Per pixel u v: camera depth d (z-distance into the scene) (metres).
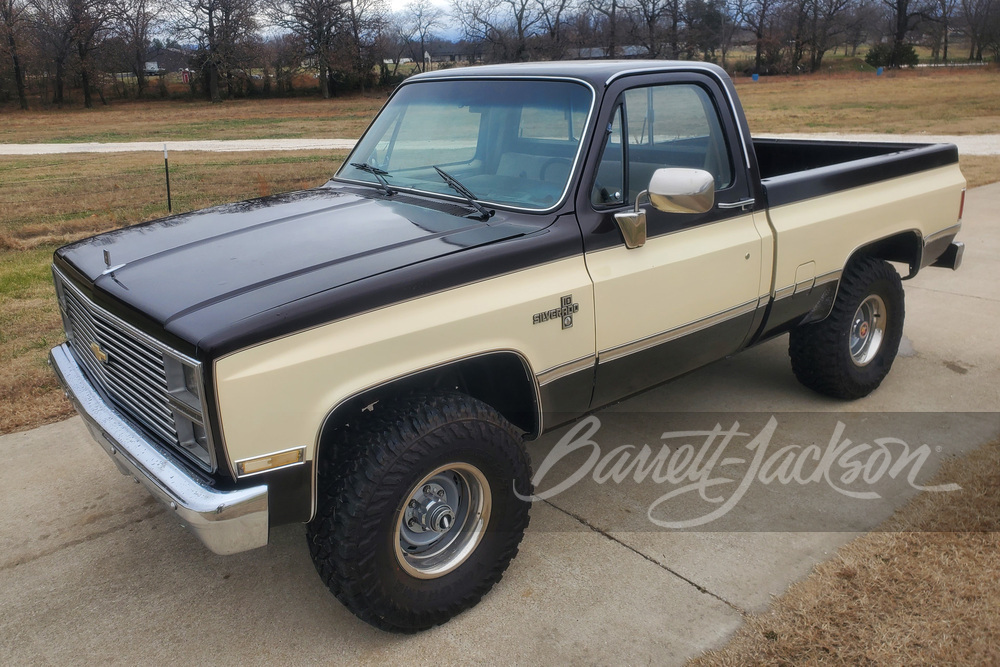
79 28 66.06
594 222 3.25
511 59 64.69
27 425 4.75
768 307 4.03
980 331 5.99
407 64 81.44
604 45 65.56
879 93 42.84
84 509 3.92
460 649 2.93
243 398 2.43
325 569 2.76
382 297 2.67
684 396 5.03
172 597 3.27
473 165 3.63
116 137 34.44
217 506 2.42
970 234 8.88
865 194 4.46
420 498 2.94
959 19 81.56
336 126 37.94
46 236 10.84
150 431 2.86
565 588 3.25
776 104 36.53
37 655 2.95
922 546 3.37
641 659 2.85
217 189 15.20
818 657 2.80
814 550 3.43
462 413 2.85
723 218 3.72
